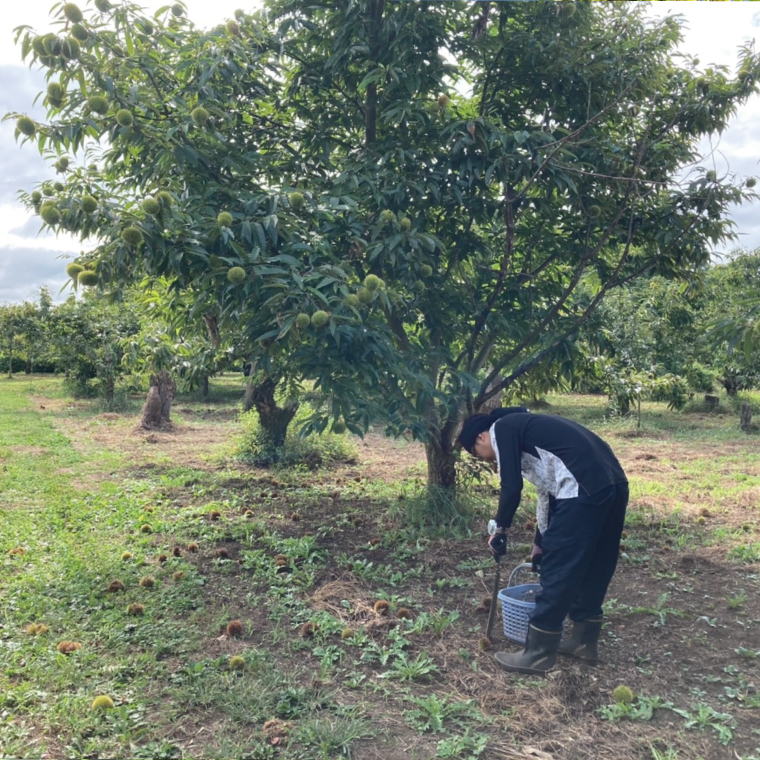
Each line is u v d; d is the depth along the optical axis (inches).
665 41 242.7
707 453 453.1
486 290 269.9
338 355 199.2
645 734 124.0
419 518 258.4
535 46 230.5
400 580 203.0
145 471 381.4
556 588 138.9
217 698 132.0
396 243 211.0
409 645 157.6
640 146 228.8
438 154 235.1
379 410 204.1
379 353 198.8
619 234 258.4
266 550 230.8
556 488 142.6
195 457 433.7
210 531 253.4
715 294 561.9
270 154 257.8
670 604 184.5
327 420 200.7
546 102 250.8
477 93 261.4
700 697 137.4
